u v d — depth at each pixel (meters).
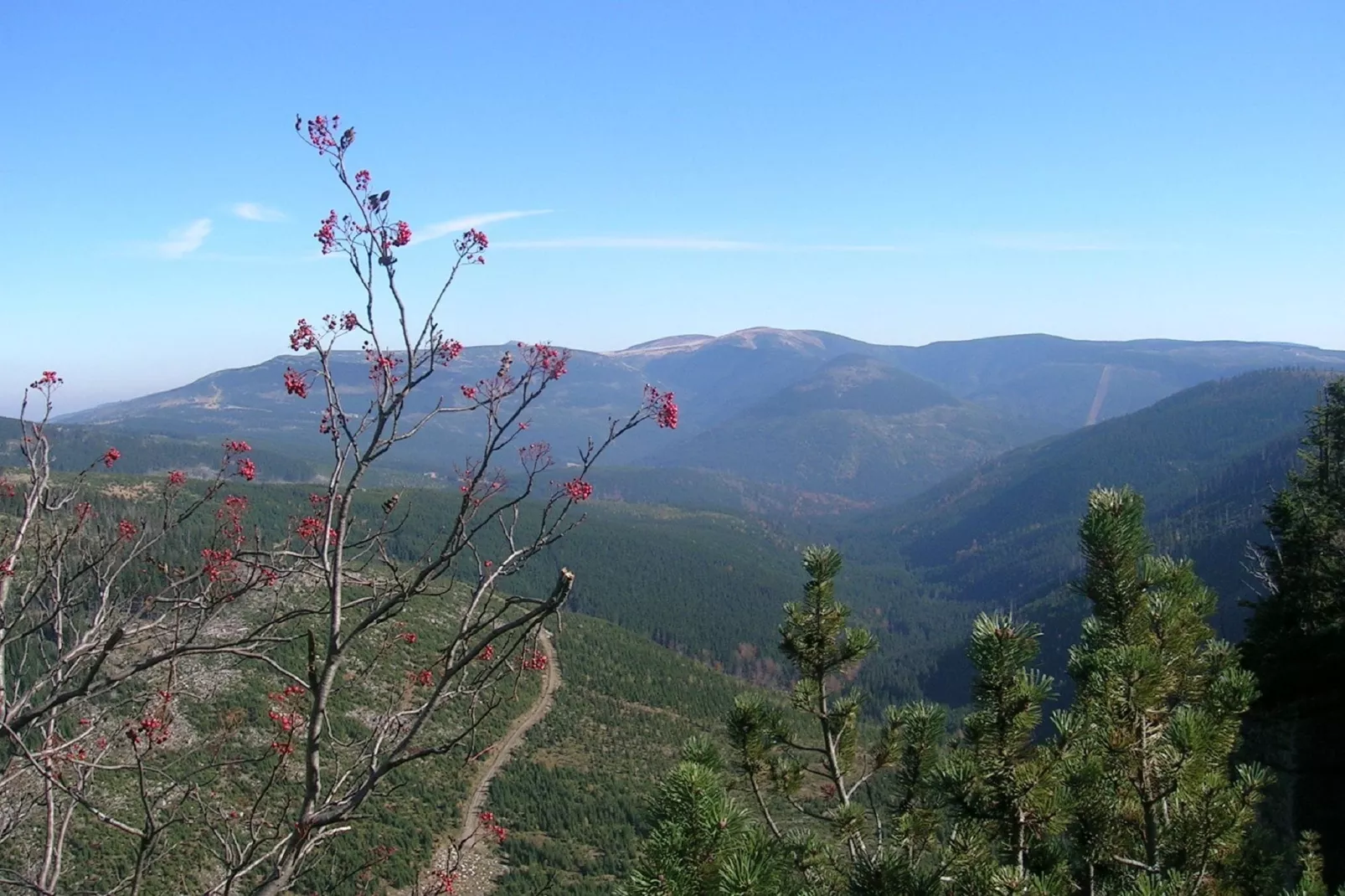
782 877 5.47
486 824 7.40
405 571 5.50
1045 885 5.67
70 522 6.60
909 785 8.27
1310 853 7.53
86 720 6.08
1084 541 7.02
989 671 6.41
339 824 5.13
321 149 4.79
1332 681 13.47
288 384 4.88
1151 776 6.30
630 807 50.66
